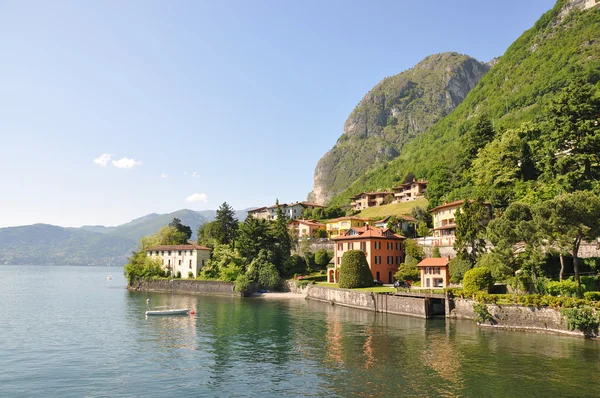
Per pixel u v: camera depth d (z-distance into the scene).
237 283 110.94
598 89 102.50
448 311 64.81
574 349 43.88
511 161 102.38
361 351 45.12
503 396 31.38
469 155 124.44
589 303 48.72
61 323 65.31
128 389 34.03
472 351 44.06
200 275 130.50
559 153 84.81
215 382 35.53
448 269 79.06
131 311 79.81
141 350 46.91
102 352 46.09
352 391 32.88
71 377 37.16
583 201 52.97
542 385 33.50
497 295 57.44
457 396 31.50
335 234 146.88
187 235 183.75
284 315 72.56
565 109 81.81
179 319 68.88
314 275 116.31
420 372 37.31
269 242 123.19
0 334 56.28
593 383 33.78
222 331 57.75
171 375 37.56
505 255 59.09
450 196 118.31
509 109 183.25
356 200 199.62
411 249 96.19
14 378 36.91
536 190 85.06
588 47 177.12
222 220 148.00
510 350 44.12
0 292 124.50
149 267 136.50
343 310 78.75
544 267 61.19
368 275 89.75
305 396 31.98
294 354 44.47
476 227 74.56
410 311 68.56
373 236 97.31
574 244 54.81
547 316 52.25
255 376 37.00
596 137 75.75
